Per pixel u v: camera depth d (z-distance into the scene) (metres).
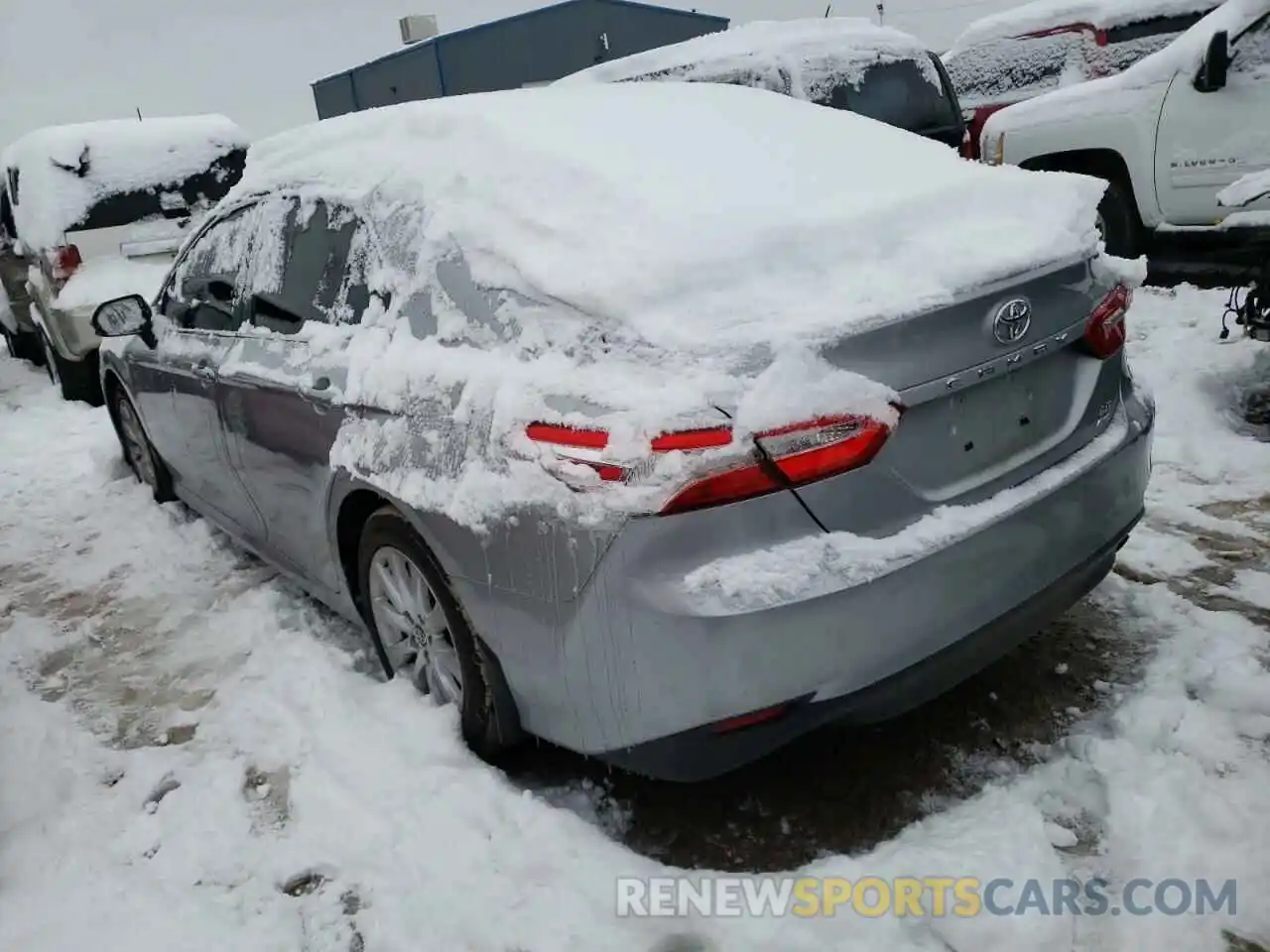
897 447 2.14
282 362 3.19
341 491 2.90
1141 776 2.44
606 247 2.28
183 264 4.30
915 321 2.16
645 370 2.07
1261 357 5.10
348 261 3.04
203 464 4.10
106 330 4.12
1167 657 2.90
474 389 2.37
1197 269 6.77
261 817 2.69
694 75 7.60
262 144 3.79
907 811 2.46
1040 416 2.46
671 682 2.04
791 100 3.38
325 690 3.16
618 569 2.04
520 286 2.39
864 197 2.51
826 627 2.04
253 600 3.97
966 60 10.60
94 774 2.98
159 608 4.08
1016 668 2.97
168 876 2.50
